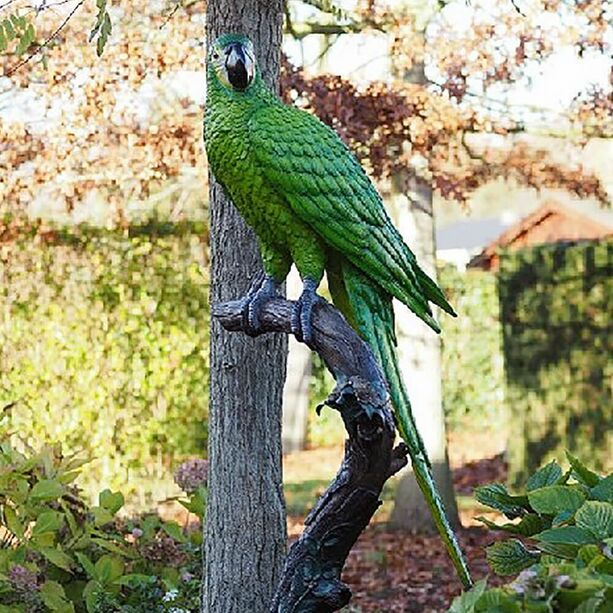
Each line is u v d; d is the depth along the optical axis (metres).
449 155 8.52
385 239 3.26
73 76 8.21
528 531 2.97
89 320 10.59
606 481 2.91
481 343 17.45
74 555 4.98
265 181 3.21
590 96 8.71
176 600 4.69
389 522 9.79
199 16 8.23
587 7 8.13
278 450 4.43
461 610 2.25
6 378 10.45
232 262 4.35
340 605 3.07
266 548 4.34
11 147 8.53
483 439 17.08
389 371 3.18
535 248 10.30
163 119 8.51
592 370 9.95
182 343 10.91
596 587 2.14
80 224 10.58
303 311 3.12
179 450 10.91
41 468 5.24
